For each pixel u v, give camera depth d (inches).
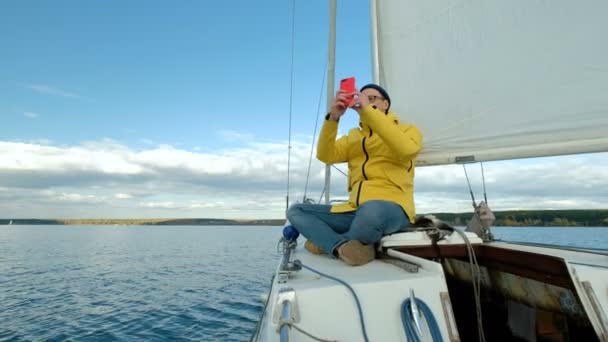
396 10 112.1
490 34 94.5
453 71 100.4
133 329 317.1
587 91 80.7
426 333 45.4
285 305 46.0
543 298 61.9
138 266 786.2
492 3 94.3
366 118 76.7
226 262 861.2
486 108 94.3
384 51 115.3
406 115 108.7
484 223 94.8
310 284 50.7
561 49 84.0
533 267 61.6
